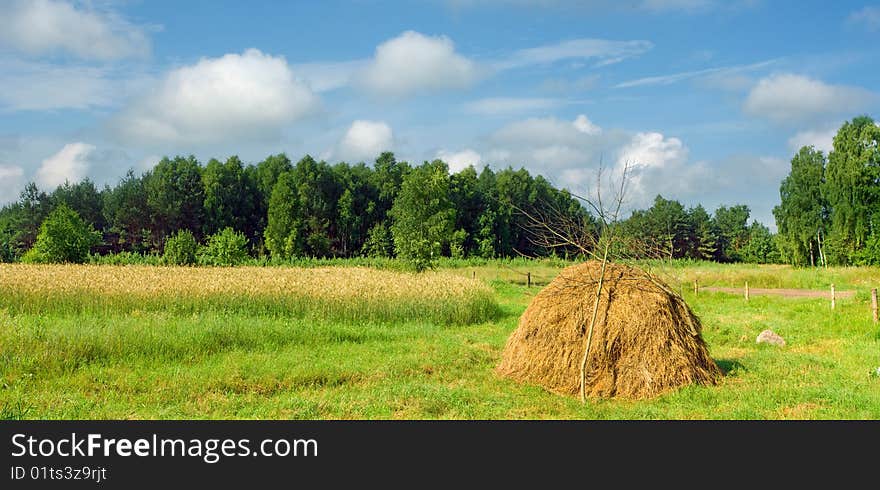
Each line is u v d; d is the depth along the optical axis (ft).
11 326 38.04
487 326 59.93
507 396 31.09
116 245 239.09
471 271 134.62
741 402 29.73
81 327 39.40
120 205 231.30
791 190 226.38
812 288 110.11
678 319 33.42
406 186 115.85
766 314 66.69
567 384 32.60
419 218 115.03
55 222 133.39
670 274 38.93
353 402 29.45
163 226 230.89
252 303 58.65
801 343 48.73
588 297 33.78
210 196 231.09
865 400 29.94
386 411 28.27
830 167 207.51
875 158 197.98
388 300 60.39
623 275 34.14
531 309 35.68
